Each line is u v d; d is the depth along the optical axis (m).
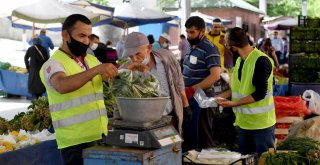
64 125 4.14
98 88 4.27
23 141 5.82
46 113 6.66
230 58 11.09
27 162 5.48
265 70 5.36
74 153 4.19
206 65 6.28
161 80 5.21
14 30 22.67
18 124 6.88
